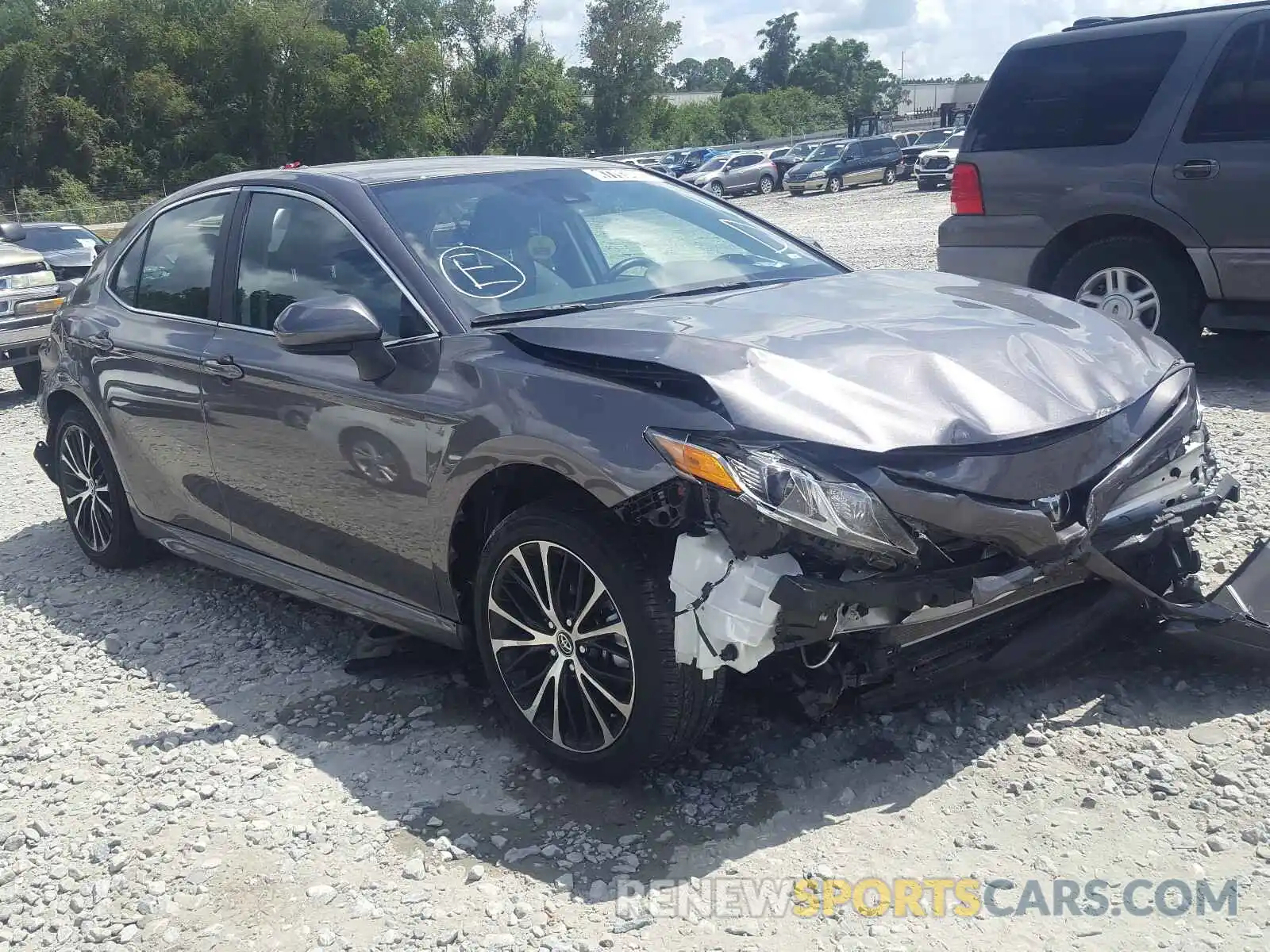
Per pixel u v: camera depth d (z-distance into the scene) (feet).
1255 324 21.74
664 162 166.61
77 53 231.71
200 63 236.02
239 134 237.66
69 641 15.23
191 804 10.82
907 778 10.05
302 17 237.66
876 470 8.99
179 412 14.40
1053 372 10.34
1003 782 9.86
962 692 11.34
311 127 238.68
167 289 15.28
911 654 10.12
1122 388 10.58
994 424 9.45
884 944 8.09
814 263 14.29
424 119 245.04
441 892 9.16
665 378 9.64
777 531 8.79
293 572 13.71
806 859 9.11
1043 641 10.69
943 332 10.64
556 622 10.32
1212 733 10.28
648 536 9.70
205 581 17.06
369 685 13.02
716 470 8.89
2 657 14.96
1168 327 22.50
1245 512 15.15
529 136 266.98
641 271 13.01
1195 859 8.68
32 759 12.11
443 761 11.19
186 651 14.52
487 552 10.77
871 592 8.89
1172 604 10.83
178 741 12.15
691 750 10.77
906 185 123.03
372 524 12.03
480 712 12.12
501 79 266.77
